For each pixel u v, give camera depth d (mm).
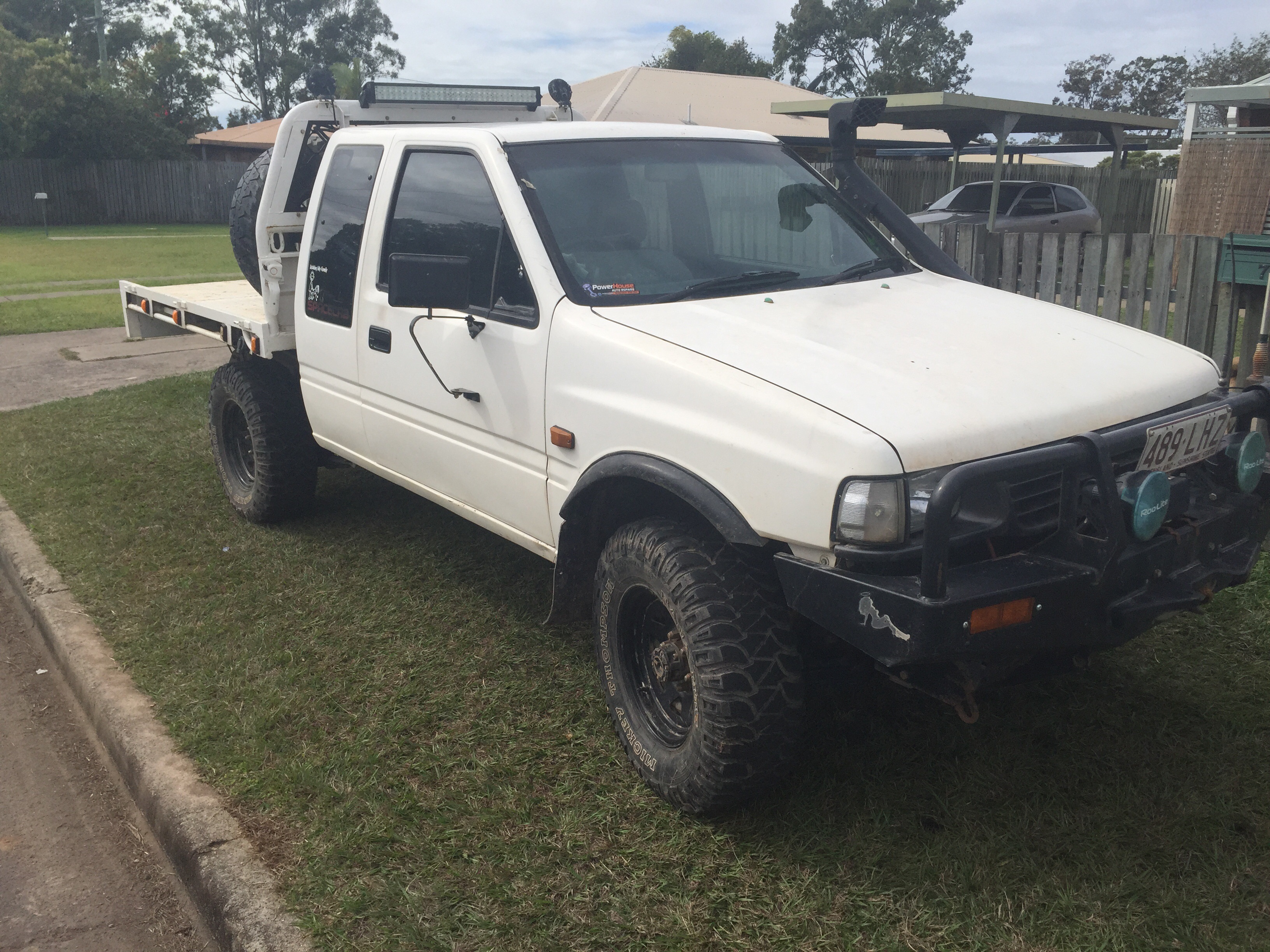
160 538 5691
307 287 4938
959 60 55688
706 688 2941
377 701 3912
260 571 5191
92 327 13367
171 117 55688
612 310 3475
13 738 4043
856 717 3646
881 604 2609
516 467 3803
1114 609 2814
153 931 3000
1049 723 3576
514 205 3701
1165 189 23625
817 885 2852
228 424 6023
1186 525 3037
